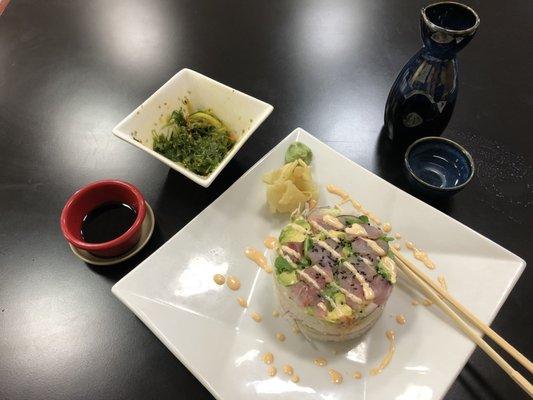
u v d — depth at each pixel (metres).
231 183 0.41
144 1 0.56
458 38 0.32
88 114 0.46
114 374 0.31
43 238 0.38
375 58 0.50
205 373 0.30
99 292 0.35
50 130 0.45
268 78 0.48
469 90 0.46
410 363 0.31
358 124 0.44
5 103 0.47
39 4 0.56
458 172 0.37
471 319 0.32
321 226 0.35
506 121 0.44
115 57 0.51
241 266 0.36
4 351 0.32
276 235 0.38
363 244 0.34
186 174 0.33
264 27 0.53
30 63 0.50
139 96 0.47
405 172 0.38
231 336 0.33
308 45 0.51
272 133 0.44
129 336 0.33
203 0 0.56
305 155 0.39
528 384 0.28
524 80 0.47
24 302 0.34
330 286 0.32
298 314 0.33
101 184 0.35
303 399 0.30
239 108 0.39
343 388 0.31
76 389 0.31
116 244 0.33
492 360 0.32
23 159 0.43
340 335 0.32
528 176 0.40
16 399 0.30
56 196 0.40
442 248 0.35
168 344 0.30
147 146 0.38
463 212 0.38
